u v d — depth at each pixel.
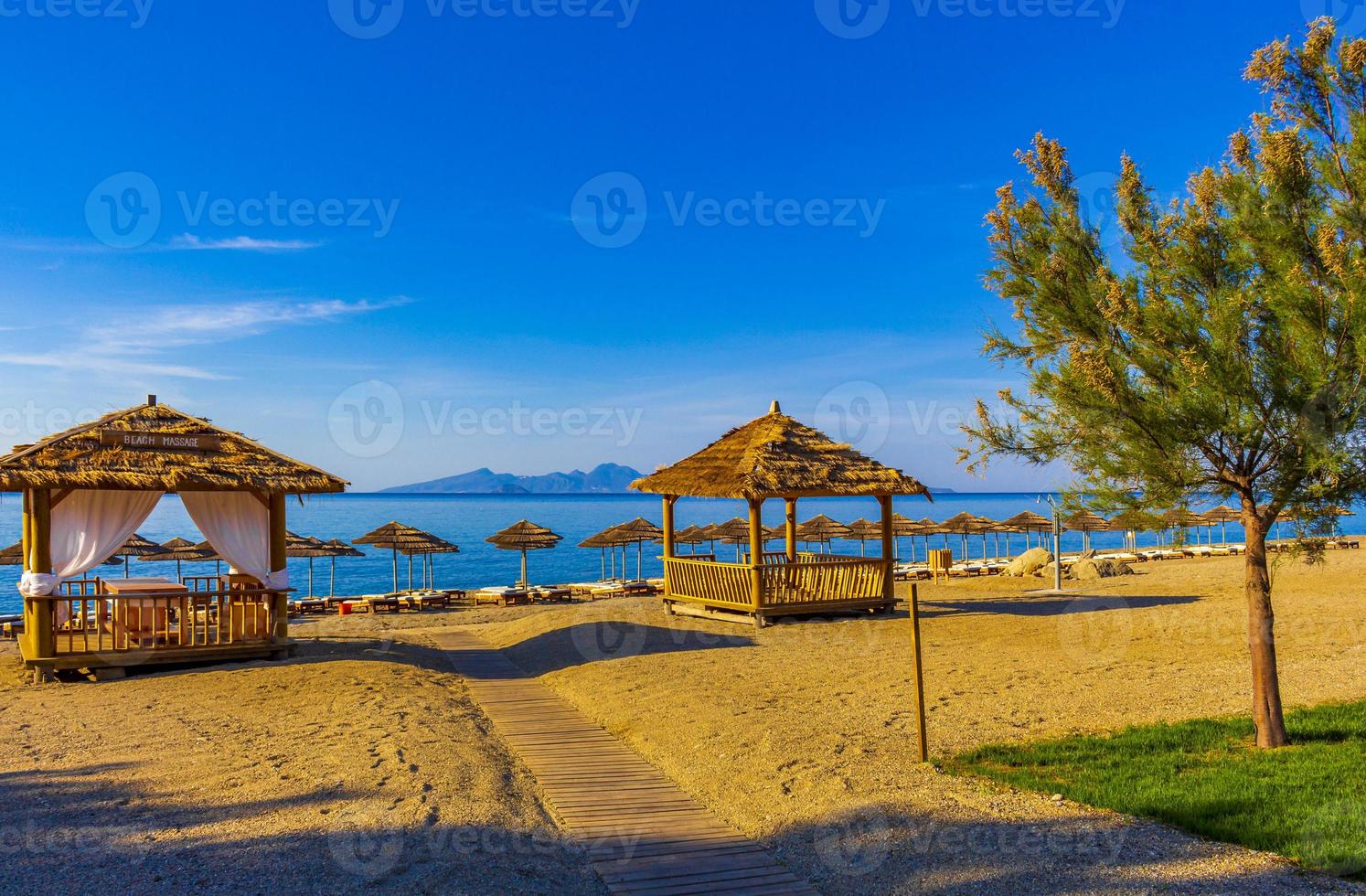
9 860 6.44
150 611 15.38
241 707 11.92
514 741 10.83
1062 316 9.25
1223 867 6.23
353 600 30.16
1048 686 13.03
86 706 12.06
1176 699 11.88
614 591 33.22
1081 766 8.80
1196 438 8.56
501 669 16.16
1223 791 7.73
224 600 18.12
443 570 59.78
